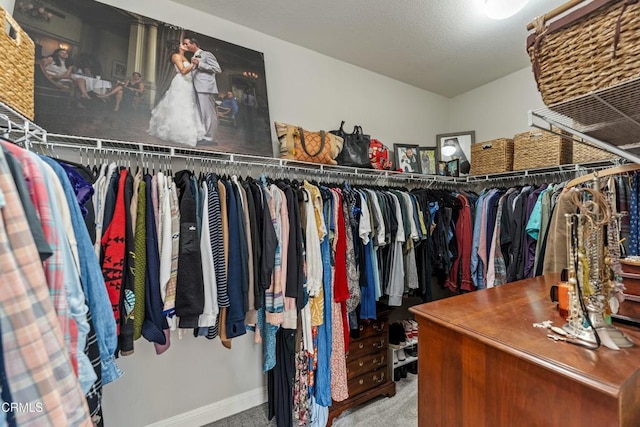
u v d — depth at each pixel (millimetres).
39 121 1322
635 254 1322
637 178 1351
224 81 1839
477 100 3031
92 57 1479
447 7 1838
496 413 728
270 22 1984
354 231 1930
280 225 1577
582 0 708
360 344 1995
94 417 752
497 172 2520
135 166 1646
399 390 2189
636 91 654
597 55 668
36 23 1373
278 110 2146
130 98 1544
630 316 815
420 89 3043
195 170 1807
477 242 2346
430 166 2793
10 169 542
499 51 2348
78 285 682
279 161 1920
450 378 848
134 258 1188
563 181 2275
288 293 1539
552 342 708
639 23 597
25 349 483
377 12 1885
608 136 965
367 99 2645
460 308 965
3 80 876
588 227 759
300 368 1738
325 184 2064
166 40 1683
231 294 1386
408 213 2219
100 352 803
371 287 1975
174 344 1729
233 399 1902
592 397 560
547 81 780
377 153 2398
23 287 496
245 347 1944
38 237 549
